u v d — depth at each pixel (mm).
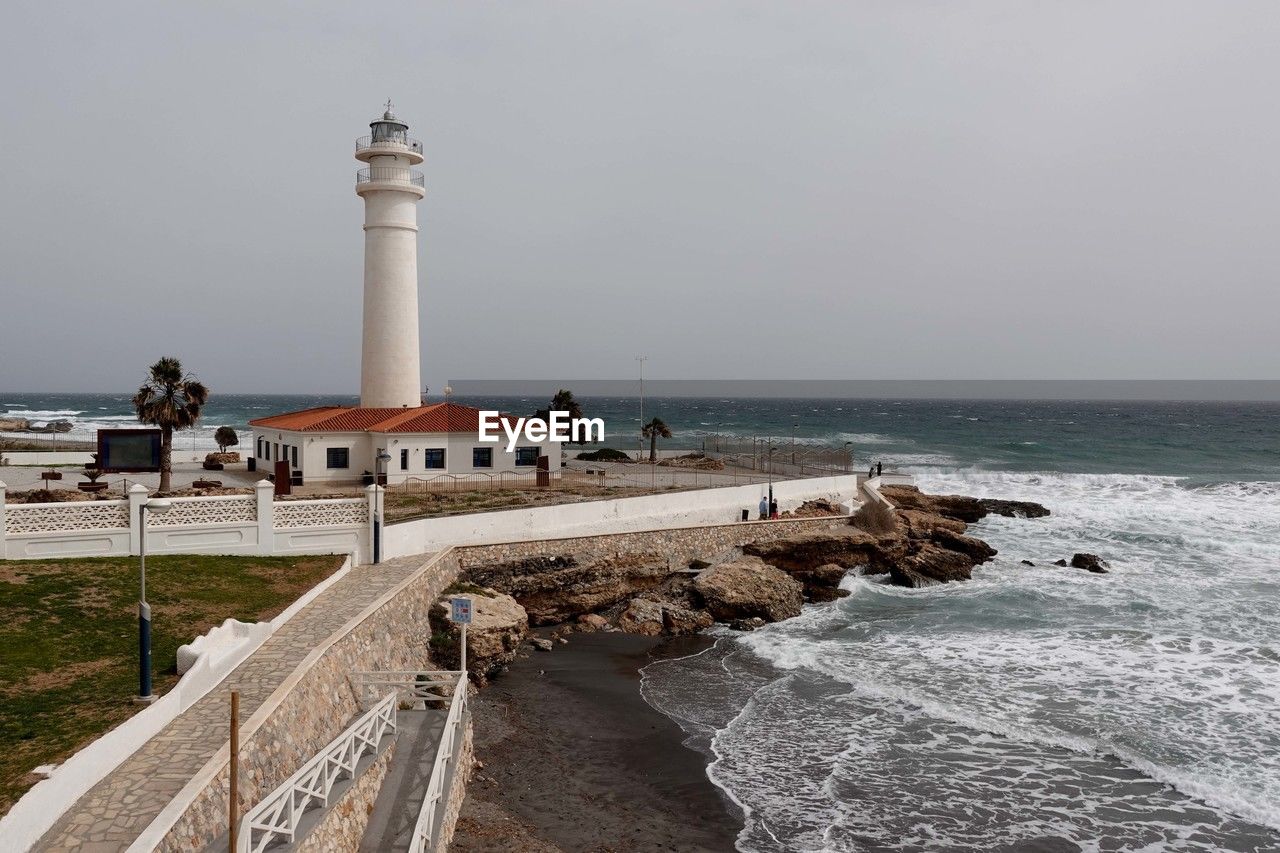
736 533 40438
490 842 17484
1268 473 87312
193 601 21531
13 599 19906
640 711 24828
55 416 152625
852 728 23594
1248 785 20188
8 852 10625
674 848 17719
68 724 14109
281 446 46406
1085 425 174375
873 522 44500
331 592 24531
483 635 26516
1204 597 37281
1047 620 33875
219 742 14320
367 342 48312
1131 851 17703
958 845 17938
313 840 13109
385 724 17859
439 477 45438
